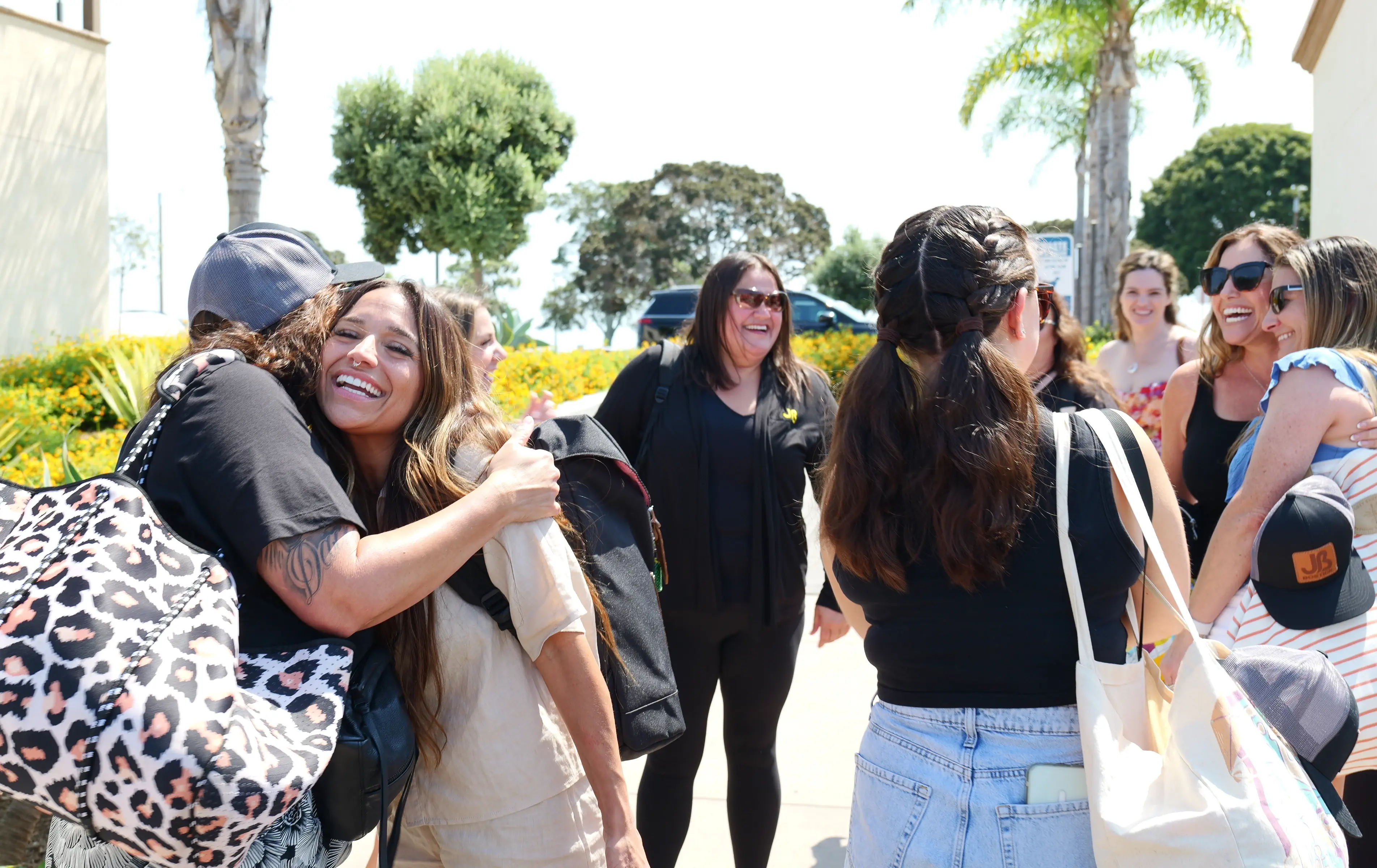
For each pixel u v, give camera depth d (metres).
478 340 3.21
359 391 1.79
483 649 1.81
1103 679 1.55
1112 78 18.33
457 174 28.17
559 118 30.03
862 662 5.13
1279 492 2.41
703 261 49.50
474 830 1.84
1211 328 3.30
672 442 3.05
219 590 1.46
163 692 1.33
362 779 1.55
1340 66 8.77
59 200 14.12
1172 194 49.62
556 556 1.80
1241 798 1.42
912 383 1.66
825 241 50.56
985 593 1.59
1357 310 2.58
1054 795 1.54
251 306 1.89
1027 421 1.58
